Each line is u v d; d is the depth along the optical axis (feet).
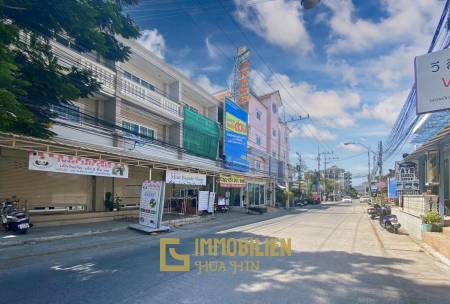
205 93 92.17
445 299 18.93
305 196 195.42
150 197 47.78
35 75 30.60
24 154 44.62
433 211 43.34
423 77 32.73
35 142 34.73
